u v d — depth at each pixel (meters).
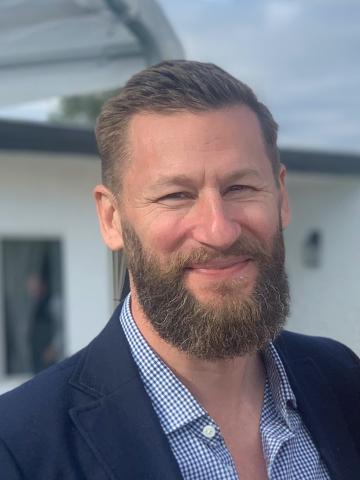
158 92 1.24
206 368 1.32
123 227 1.30
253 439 1.35
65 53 3.89
